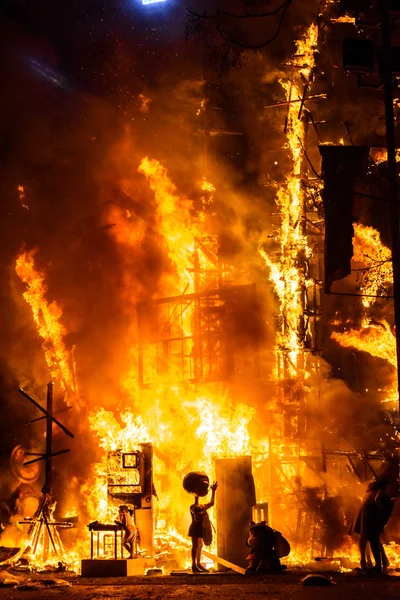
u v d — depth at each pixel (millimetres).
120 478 17703
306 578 11930
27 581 13148
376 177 19328
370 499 13812
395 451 17672
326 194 16109
